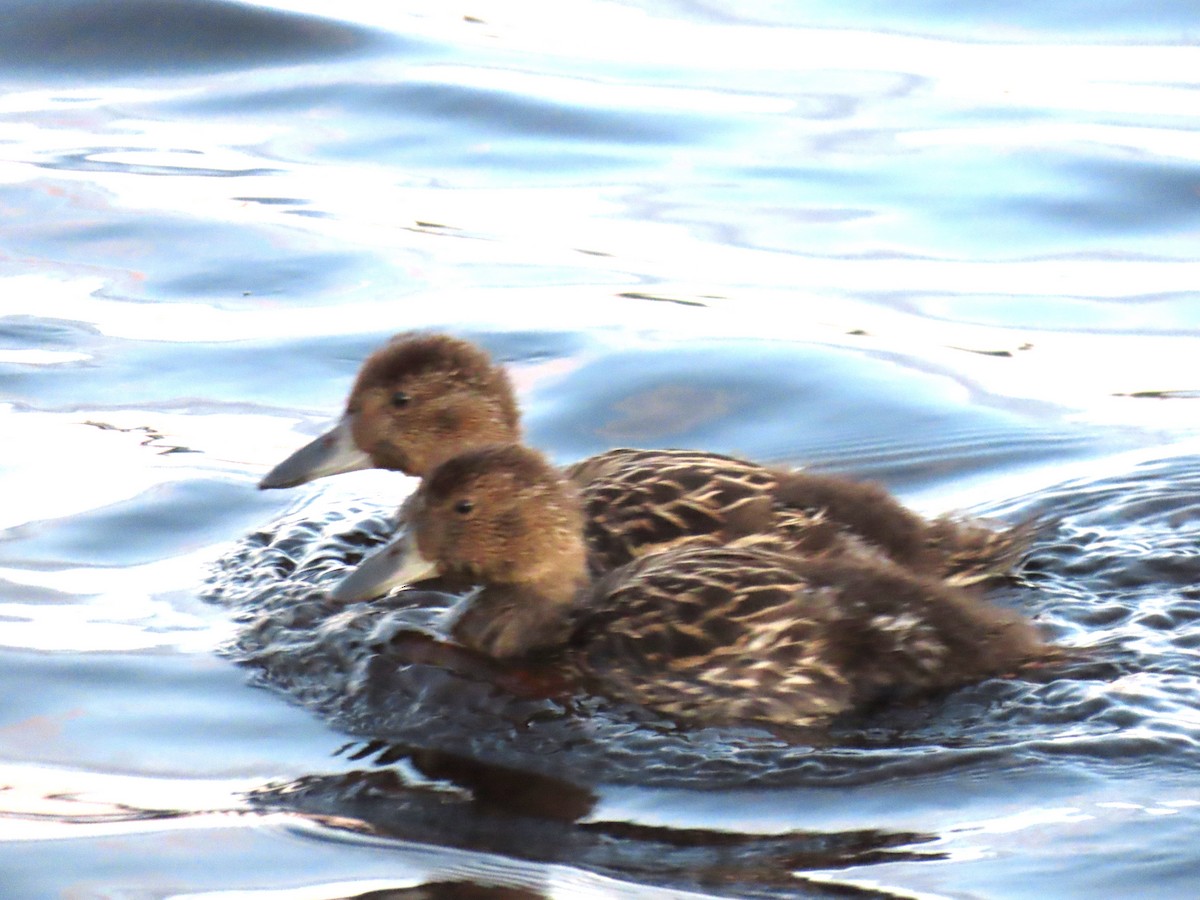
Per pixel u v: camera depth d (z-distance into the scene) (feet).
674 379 49.26
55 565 39.24
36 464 43.75
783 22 77.71
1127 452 44.91
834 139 65.77
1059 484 42.91
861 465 45.06
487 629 35.96
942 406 47.85
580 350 50.90
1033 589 37.35
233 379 48.98
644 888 27.30
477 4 79.25
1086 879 27.12
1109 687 32.91
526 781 30.94
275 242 57.67
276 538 40.68
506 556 35.99
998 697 32.96
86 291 54.24
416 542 36.68
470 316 52.65
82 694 33.94
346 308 53.36
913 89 70.03
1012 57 73.05
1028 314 53.57
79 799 30.25
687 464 39.09
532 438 46.32
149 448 44.91
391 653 35.42
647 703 33.68
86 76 71.05
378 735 32.63
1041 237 58.70
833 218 59.88
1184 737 31.30
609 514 38.17
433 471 36.83
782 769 31.17
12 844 28.76
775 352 50.80
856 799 30.01
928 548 37.91
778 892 27.09
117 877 27.81
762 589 34.37
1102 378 49.49
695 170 63.52
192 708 33.50
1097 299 54.44
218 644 36.06
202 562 39.70
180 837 28.99
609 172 63.52
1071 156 63.82
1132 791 29.73
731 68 72.43
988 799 29.73
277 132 66.39
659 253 57.31
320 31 74.69
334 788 30.68
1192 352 51.03
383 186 62.08
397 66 71.97
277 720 33.14
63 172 62.59
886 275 55.98
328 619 36.83
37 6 74.54
